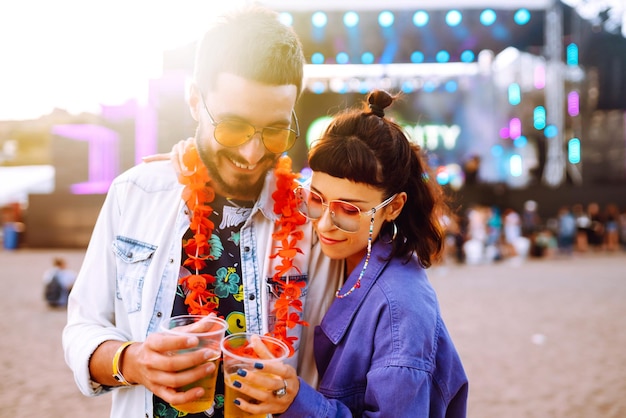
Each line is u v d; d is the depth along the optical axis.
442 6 9.12
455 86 19.39
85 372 1.08
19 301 7.57
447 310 6.88
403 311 1.11
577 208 16.16
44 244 15.69
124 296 1.20
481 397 3.79
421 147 1.34
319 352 1.25
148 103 12.77
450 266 12.07
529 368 4.44
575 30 15.83
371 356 1.14
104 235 1.25
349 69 16.36
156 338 0.93
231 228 1.25
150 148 14.95
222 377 1.16
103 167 16.16
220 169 1.15
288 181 1.31
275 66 1.04
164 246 1.21
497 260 13.01
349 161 1.09
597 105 17.56
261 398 0.92
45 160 20.39
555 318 6.36
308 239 1.30
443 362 1.16
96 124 15.87
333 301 1.33
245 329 1.20
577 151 17.91
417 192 1.27
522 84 18.83
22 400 3.76
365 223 1.15
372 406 1.07
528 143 18.88
